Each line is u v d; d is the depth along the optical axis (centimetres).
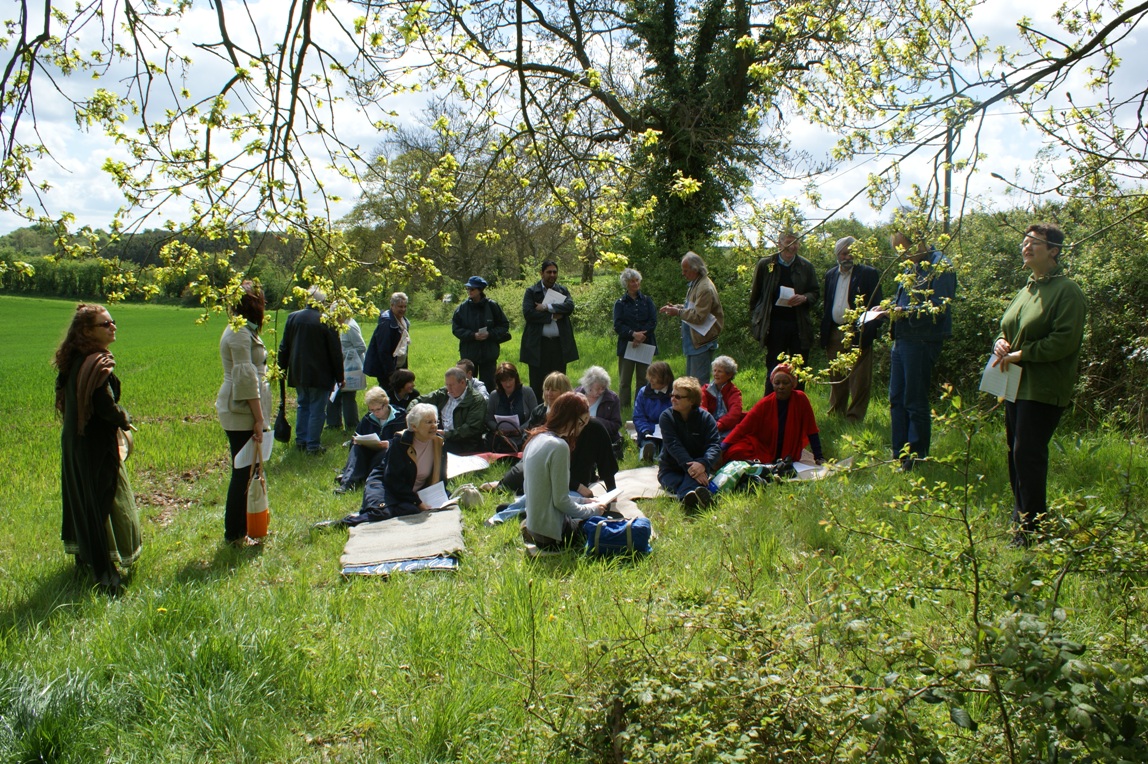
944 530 288
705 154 1431
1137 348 712
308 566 531
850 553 427
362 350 1030
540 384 988
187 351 2600
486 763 289
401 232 399
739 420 729
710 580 432
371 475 655
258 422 572
